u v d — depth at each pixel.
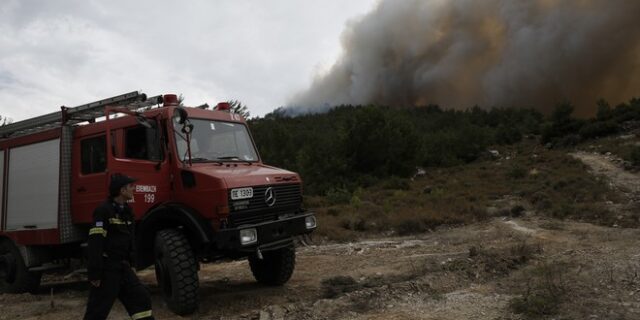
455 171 37.47
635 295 5.53
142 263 6.38
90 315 4.40
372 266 8.88
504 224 14.80
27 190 7.92
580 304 5.32
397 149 34.97
